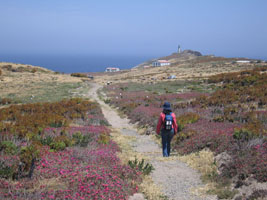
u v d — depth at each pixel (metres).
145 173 7.66
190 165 8.76
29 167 6.54
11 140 9.55
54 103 27.34
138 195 6.12
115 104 33.50
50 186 5.71
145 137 16.17
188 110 20.02
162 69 117.31
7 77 72.75
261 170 6.48
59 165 7.00
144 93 42.75
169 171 8.22
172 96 33.53
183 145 11.64
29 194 5.09
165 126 9.65
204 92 36.31
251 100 21.06
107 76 127.19
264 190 5.73
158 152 11.72
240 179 6.69
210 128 12.85
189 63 125.94
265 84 29.00
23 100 38.06
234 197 6.04
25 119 16.30
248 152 7.89
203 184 7.09
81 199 5.05
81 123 18.78
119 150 10.80
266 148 7.88
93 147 10.01
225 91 27.47
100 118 21.92
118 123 22.55
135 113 23.86
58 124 15.61
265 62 83.19
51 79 76.25
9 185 5.52
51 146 8.85
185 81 57.19
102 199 5.28
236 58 118.25
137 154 10.45
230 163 7.60
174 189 6.74
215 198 6.13
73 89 55.44
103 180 6.05
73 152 8.39
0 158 6.88
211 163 8.45
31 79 72.50
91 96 43.50
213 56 141.50
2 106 31.86
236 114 15.88
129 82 72.75
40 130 11.97
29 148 7.01
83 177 6.09
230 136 9.85
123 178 6.82
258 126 10.59
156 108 24.88
